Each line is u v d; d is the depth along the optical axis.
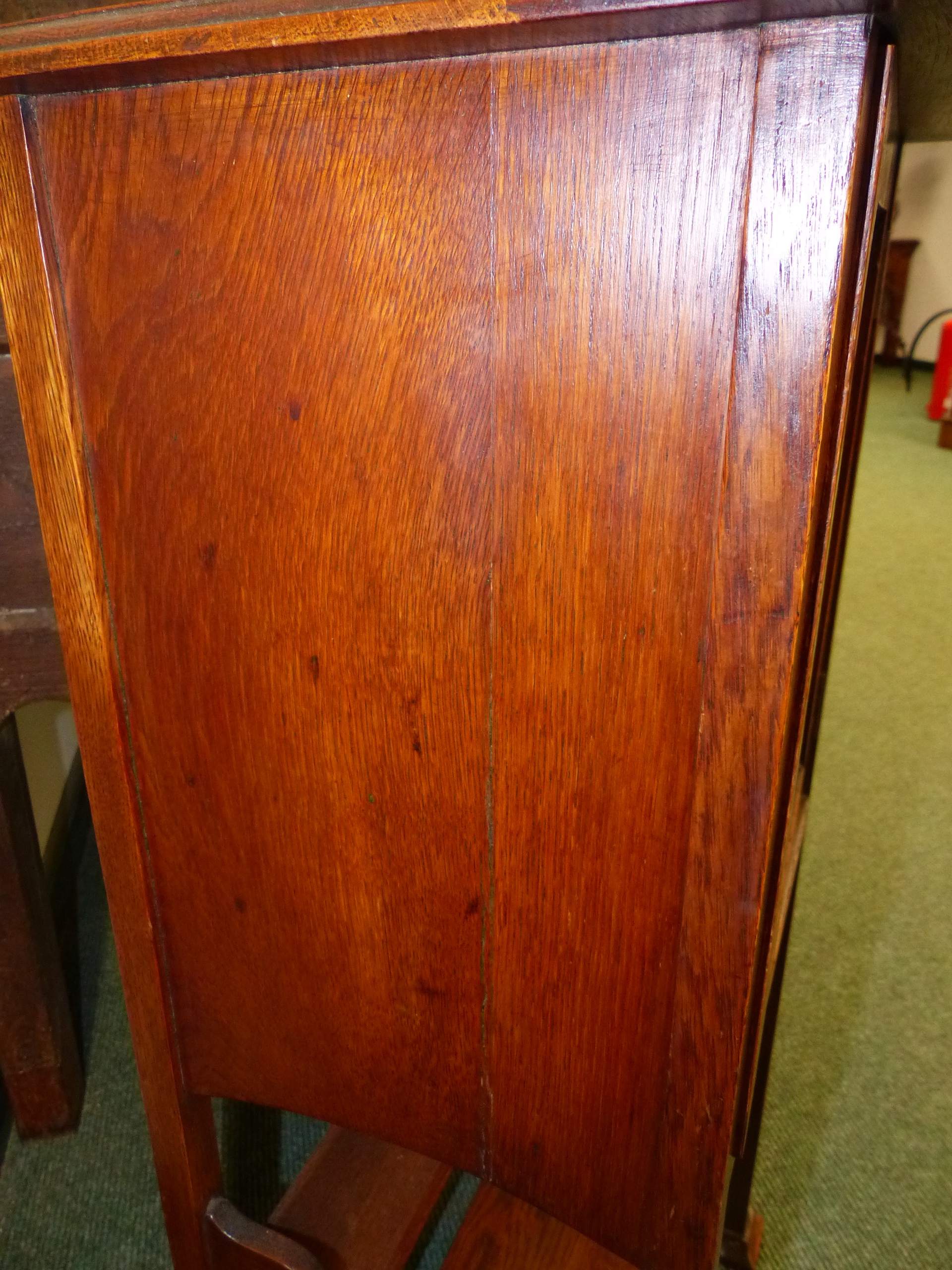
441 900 0.65
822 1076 1.36
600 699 0.55
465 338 0.51
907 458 4.25
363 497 0.56
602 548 0.52
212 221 0.53
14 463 0.80
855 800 1.99
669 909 0.58
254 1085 0.80
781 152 0.43
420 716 0.60
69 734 1.79
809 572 0.52
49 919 1.18
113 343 0.58
